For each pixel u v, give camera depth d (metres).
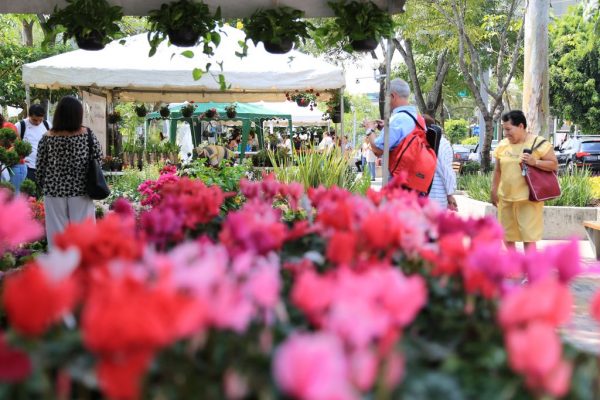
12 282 1.61
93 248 2.18
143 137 19.36
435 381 1.62
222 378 1.63
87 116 12.94
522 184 7.02
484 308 2.20
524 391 1.69
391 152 6.59
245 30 5.88
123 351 1.44
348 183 8.80
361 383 1.47
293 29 5.88
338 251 2.23
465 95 33.84
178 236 2.95
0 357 1.49
